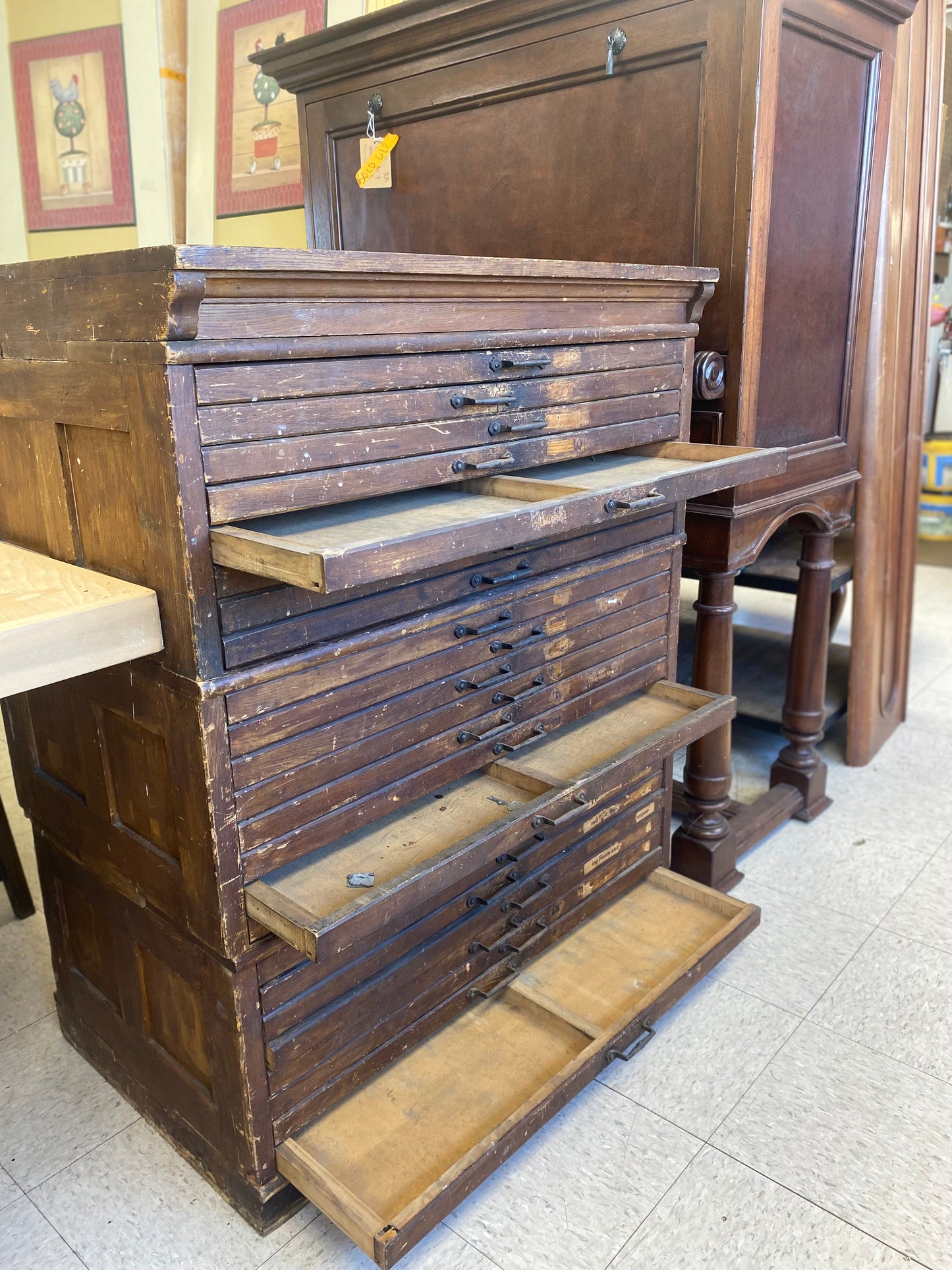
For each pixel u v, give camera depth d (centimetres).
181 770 125
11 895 229
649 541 191
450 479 141
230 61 301
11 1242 144
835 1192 150
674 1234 144
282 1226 147
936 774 294
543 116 205
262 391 115
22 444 137
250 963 132
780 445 215
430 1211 128
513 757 170
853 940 213
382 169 238
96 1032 175
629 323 169
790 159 191
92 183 338
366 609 137
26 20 331
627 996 176
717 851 228
